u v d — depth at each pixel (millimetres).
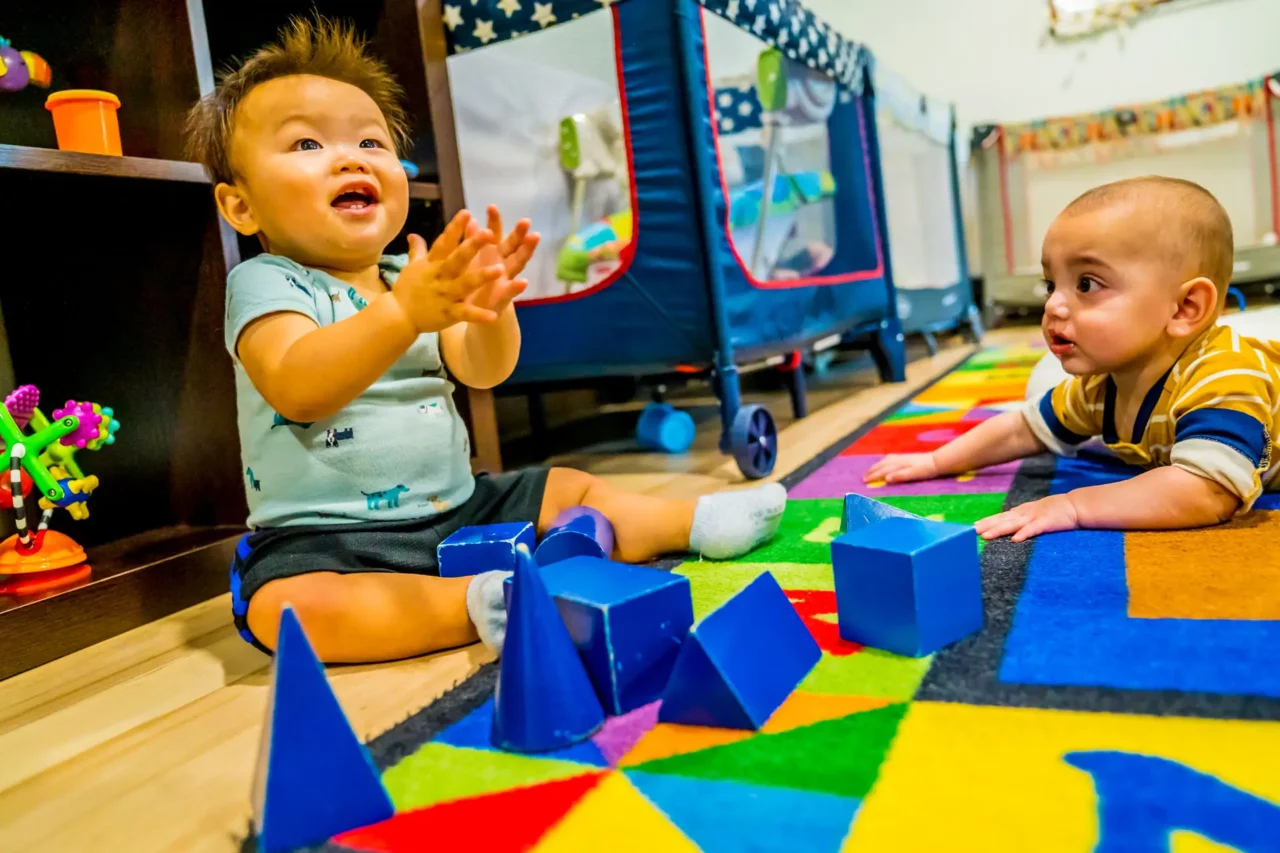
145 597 873
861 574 571
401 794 451
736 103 1443
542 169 1365
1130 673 495
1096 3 3156
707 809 409
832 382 2311
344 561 708
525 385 1540
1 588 812
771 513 811
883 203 2113
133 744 587
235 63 1177
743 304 1367
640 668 528
